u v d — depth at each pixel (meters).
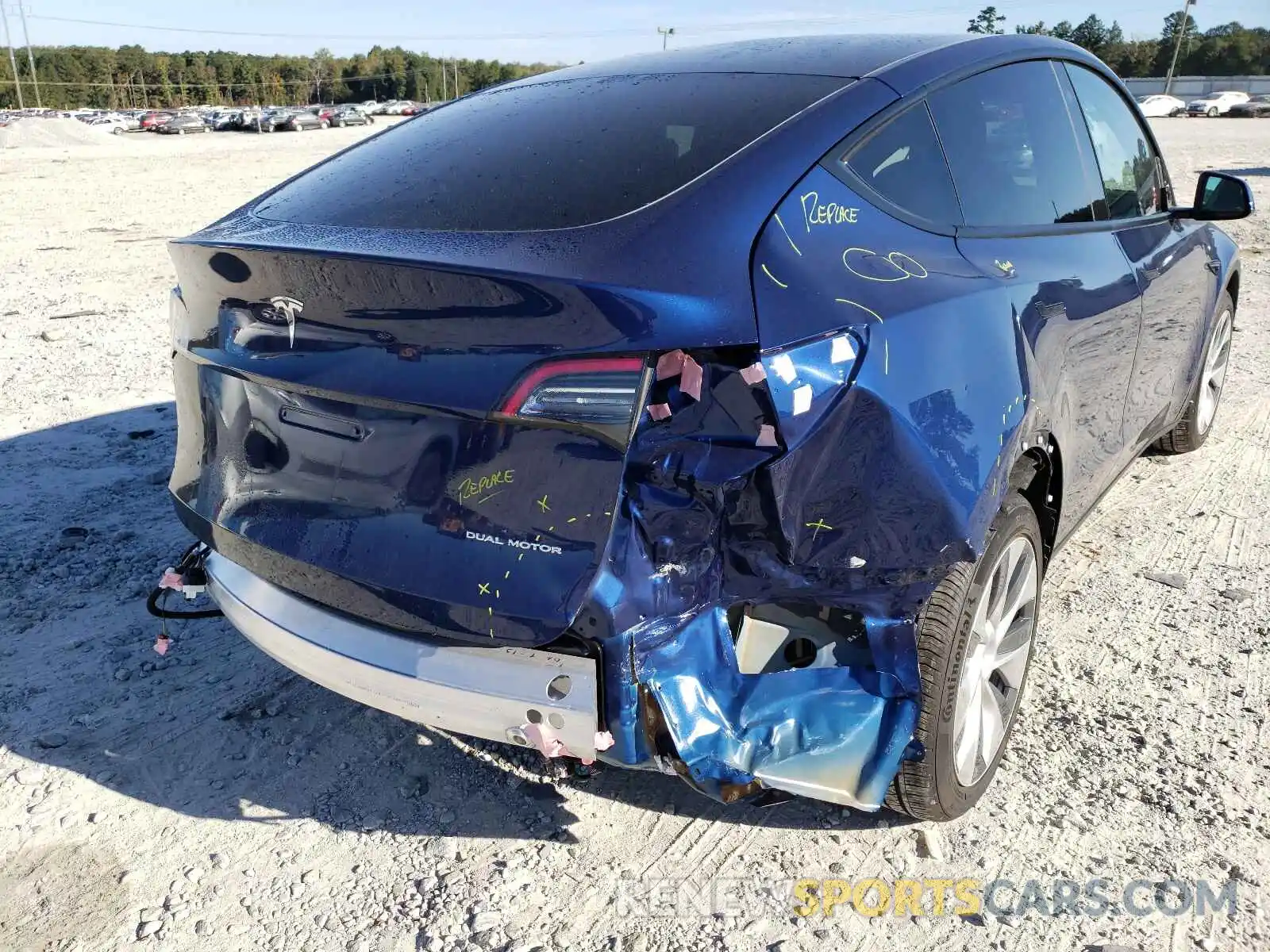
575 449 1.86
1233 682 3.07
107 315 8.14
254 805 2.64
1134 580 3.70
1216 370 4.85
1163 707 2.95
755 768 2.08
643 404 1.85
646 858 2.44
